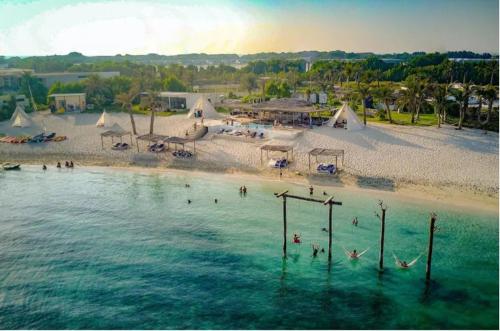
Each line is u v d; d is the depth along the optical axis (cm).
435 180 6506
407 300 3838
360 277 4225
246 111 11431
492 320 3534
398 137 8338
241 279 4266
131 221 5747
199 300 3944
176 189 6894
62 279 4362
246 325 3569
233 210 5944
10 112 12669
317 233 5138
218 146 8700
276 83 17138
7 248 5053
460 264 4359
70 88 14712
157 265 4581
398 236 4962
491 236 4881
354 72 18500
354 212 5641
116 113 12331
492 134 8506
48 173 8019
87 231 5488
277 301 3891
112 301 3969
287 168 7406
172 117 11375
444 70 15738
